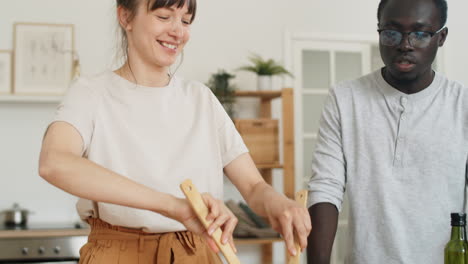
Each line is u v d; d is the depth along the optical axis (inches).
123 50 49.1
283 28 173.2
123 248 46.4
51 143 42.9
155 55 46.1
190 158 48.5
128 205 38.0
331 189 60.5
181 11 45.4
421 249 60.0
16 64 157.8
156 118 48.3
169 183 47.5
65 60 159.6
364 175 62.0
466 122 60.6
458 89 61.2
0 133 159.5
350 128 63.3
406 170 60.7
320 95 177.3
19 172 159.9
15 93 156.9
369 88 63.1
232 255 37.7
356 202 62.4
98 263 46.1
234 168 50.7
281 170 170.9
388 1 58.2
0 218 157.0
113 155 46.7
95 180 37.6
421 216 60.1
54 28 159.9
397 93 61.1
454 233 48.4
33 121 161.0
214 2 169.3
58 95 157.2
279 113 172.9
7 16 158.7
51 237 141.3
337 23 176.6
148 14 45.0
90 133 46.4
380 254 61.2
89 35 162.1
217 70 168.7
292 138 152.5
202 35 168.4
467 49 184.9
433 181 60.2
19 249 140.2
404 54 57.2
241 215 149.0
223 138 50.9
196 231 38.9
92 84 47.6
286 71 157.8
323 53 177.6
